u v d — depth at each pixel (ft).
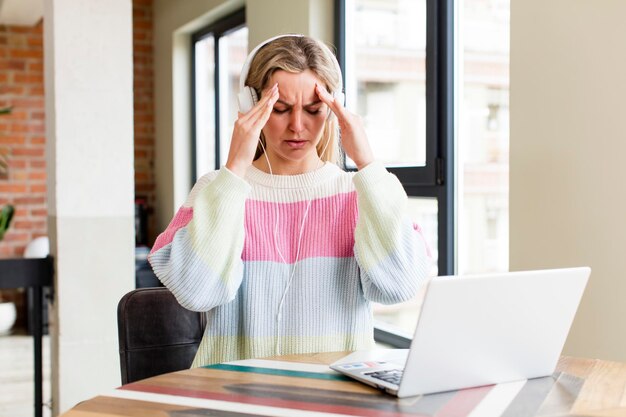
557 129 6.75
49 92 10.61
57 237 10.27
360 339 5.31
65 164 10.30
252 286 5.20
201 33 17.10
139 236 18.57
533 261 7.04
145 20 19.13
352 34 11.50
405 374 3.89
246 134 5.02
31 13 17.25
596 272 6.38
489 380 4.20
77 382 10.44
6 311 18.04
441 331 3.83
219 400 3.93
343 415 3.67
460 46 9.28
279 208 5.39
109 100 10.50
